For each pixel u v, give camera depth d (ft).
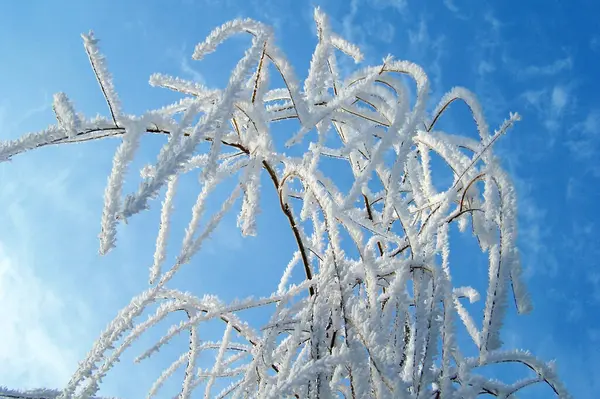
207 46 4.26
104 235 3.67
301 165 4.28
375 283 3.92
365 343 3.69
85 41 3.85
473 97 4.71
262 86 4.40
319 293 3.97
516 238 4.01
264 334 4.20
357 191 4.12
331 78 4.96
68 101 3.85
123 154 3.76
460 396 3.74
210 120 3.72
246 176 4.30
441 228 4.40
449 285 3.95
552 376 3.97
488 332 3.88
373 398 3.77
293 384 3.68
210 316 4.26
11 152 3.79
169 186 4.24
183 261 4.11
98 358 3.91
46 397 3.86
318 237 4.78
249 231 4.35
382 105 4.74
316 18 4.66
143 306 4.03
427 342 3.79
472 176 4.51
